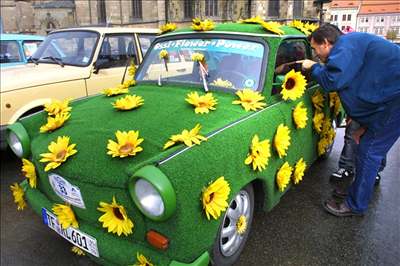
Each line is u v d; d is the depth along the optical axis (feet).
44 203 8.98
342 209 12.16
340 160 14.85
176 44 12.30
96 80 19.10
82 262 10.12
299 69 12.32
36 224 12.24
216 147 7.61
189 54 11.59
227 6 136.46
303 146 11.71
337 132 22.06
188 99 9.47
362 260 9.93
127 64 20.57
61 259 10.30
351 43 10.36
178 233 6.68
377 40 10.37
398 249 10.44
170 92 10.79
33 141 9.62
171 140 7.65
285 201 13.23
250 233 11.16
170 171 6.55
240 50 11.13
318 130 12.57
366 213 12.42
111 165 7.45
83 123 9.21
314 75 10.94
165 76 12.19
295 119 10.66
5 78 16.44
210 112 9.12
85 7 144.87
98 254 7.70
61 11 148.77
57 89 17.38
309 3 127.34
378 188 14.37
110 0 139.13
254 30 11.48
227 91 10.53
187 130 8.06
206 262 7.26
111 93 11.23
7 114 15.65
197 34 12.12
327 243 10.69
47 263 10.11
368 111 10.68
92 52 19.24
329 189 14.14
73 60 19.49
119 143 7.66
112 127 8.61
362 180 11.45
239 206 8.96
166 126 8.39
